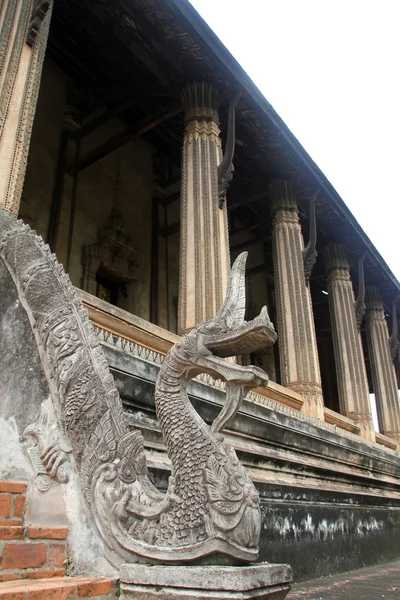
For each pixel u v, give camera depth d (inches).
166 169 518.3
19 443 102.7
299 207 444.8
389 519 293.9
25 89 181.2
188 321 265.7
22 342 112.7
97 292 441.4
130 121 476.1
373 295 574.9
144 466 101.8
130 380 154.7
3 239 123.0
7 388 110.0
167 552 86.0
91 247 415.2
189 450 93.2
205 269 276.1
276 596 86.6
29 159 382.6
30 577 86.4
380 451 387.2
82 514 95.2
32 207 375.2
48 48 387.2
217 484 88.7
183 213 295.9
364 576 201.0
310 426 275.7
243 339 93.7
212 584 78.6
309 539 195.2
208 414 193.8
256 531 86.9
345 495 247.9
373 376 546.0
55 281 115.0
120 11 279.0
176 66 310.7
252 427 221.3
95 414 100.3
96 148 400.5
